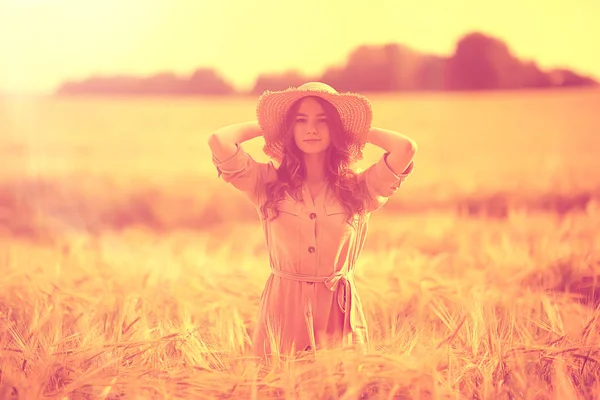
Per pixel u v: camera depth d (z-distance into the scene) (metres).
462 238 7.27
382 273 4.68
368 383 2.57
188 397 2.62
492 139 29.30
